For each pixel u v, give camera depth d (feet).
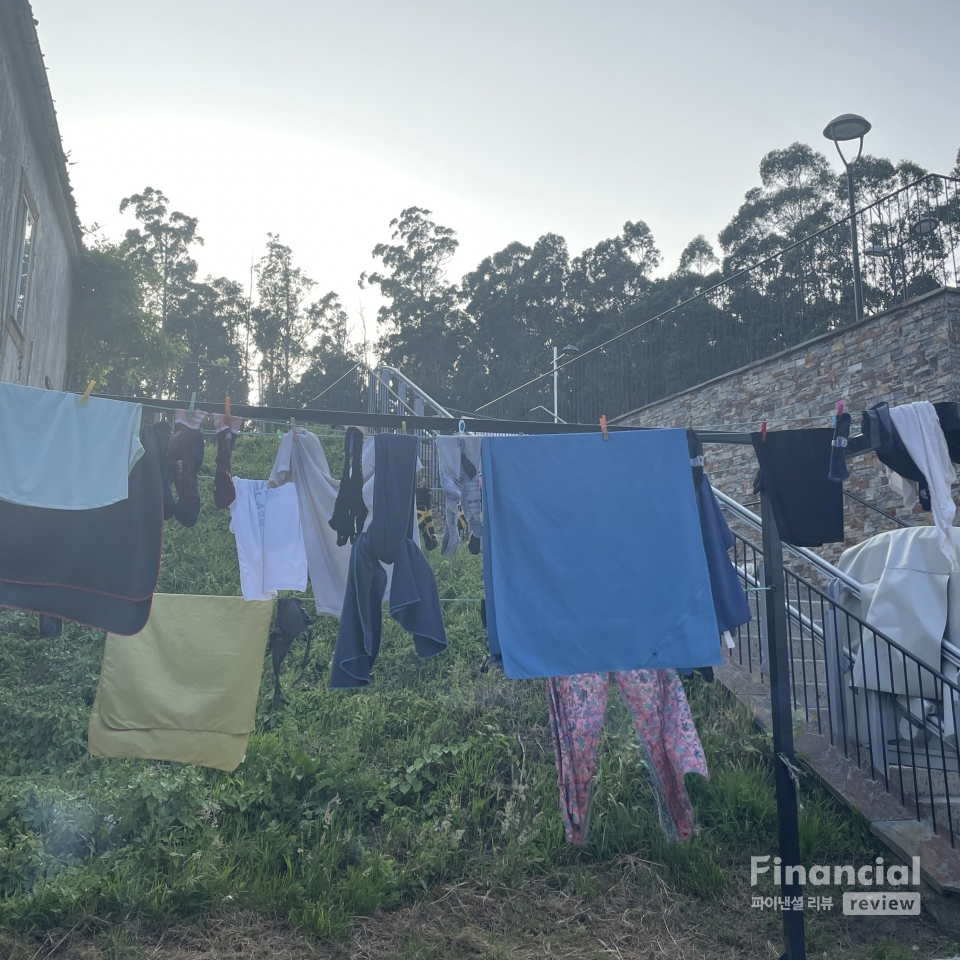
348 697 26.21
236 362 151.02
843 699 23.44
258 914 18.21
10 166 36.01
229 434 15.65
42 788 19.71
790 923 16.96
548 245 128.88
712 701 25.75
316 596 17.78
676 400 47.42
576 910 19.06
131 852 18.79
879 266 40.93
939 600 23.26
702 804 21.99
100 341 58.75
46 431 14.46
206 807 20.12
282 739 23.52
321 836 19.88
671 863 20.30
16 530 14.61
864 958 17.72
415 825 21.06
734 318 46.88
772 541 18.08
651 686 18.25
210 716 18.94
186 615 19.26
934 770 22.71
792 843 17.26
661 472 16.65
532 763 23.44
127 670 18.93
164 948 16.99
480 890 19.67
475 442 16.83
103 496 14.51
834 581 25.08
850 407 37.09
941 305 33.71
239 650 19.20
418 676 28.02
